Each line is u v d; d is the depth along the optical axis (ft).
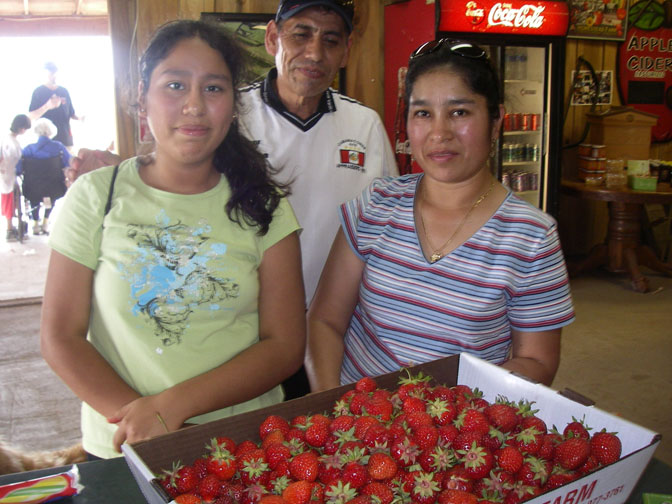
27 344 12.97
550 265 4.22
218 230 4.22
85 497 3.33
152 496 2.81
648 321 14.21
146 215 4.11
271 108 6.30
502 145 16.28
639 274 16.48
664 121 19.39
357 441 3.16
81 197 4.11
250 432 3.49
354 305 4.96
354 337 4.88
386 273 4.51
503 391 3.81
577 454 3.10
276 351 4.27
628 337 13.24
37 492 3.24
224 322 4.21
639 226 16.99
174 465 3.10
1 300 15.46
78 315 4.05
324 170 6.44
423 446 3.15
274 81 6.36
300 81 5.93
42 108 24.18
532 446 3.15
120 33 11.53
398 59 13.64
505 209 4.33
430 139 4.19
